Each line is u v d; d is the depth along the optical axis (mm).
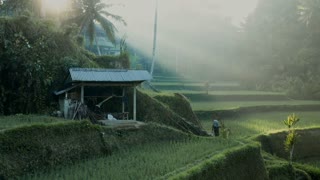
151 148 16750
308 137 26484
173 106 25891
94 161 14156
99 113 21312
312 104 41000
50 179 11648
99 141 15688
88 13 36844
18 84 20812
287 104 40406
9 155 12258
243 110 36031
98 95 22234
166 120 23328
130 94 23141
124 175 12086
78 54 24312
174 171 12578
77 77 19062
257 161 17219
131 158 14719
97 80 19266
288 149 21422
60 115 20203
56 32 23516
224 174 14391
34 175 12133
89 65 24203
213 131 23953
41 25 23219
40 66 21281
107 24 37781
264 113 37219
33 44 22312
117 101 22922
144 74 20516
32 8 28953
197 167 12883
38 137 13430
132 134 17594
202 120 31906
